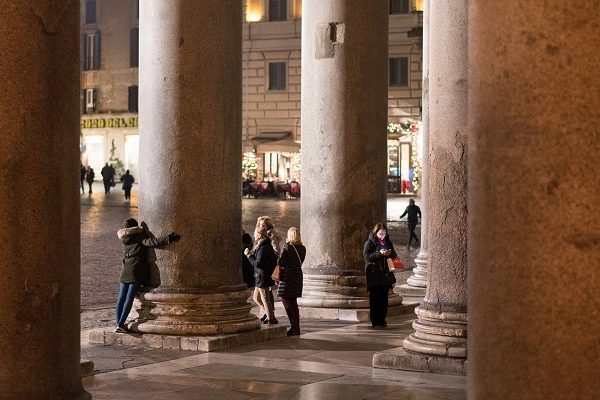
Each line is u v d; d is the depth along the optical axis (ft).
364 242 57.67
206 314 46.01
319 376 39.19
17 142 21.15
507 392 16.53
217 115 45.75
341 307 57.11
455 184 39.22
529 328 16.31
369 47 57.06
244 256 58.49
